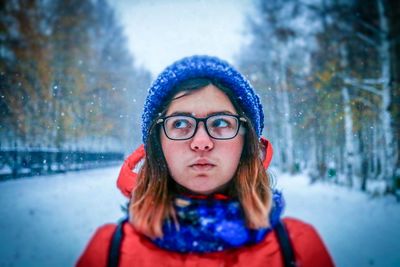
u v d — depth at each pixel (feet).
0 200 18.80
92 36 44.11
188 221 2.61
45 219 13.52
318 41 24.35
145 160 3.14
